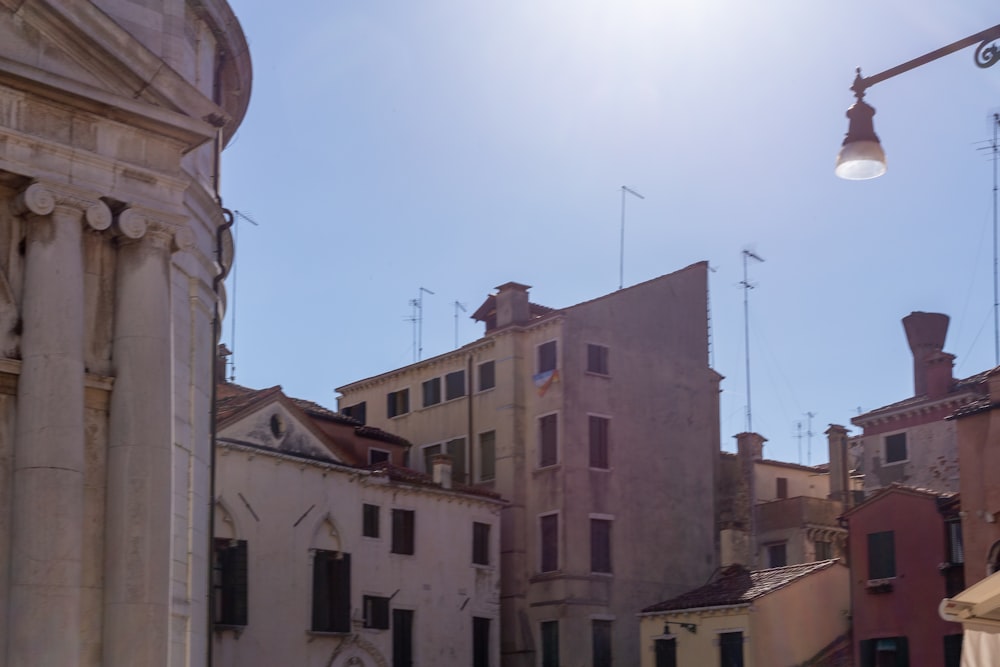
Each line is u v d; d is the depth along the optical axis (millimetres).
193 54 23906
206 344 23000
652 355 54094
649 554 51844
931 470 52750
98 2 21141
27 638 16234
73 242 17484
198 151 23500
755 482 59969
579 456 50594
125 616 17219
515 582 50375
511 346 52312
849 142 15922
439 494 46438
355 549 43188
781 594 44906
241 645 38969
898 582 41906
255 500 40156
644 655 47500
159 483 17781
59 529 16609
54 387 16953
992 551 37875
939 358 53719
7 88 17219
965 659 15250
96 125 18078
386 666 43500
